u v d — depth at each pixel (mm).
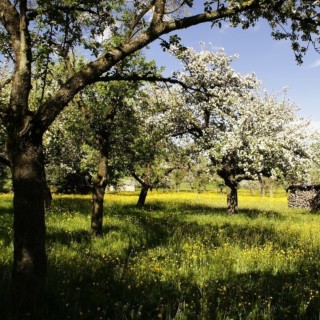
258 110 25375
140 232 14102
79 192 44719
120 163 22516
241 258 9875
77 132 16719
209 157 24953
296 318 6008
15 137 5699
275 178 23844
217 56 23984
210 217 22250
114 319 5664
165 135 25250
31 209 5668
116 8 8297
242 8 6137
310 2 6648
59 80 6648
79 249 10766
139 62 12203
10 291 5668
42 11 6328
